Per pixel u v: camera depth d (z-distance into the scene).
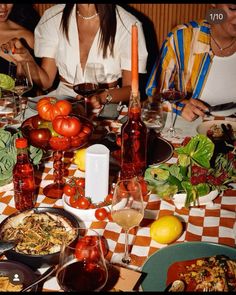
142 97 3.79
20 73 2.21
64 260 1.16
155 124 2.20
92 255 1.16
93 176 1.55
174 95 2.14
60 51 2.95
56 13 2.96
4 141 1.78
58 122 1.57
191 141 1.63
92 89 2.24
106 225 1.53
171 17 3.97
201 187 1.59
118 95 2.67
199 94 2.78
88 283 1.15
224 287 1.23
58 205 1.65
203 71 2.74
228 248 1.38
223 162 1.69
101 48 2.84
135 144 1.70
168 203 1.65
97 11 2.76
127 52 2.84
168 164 1.86
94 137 2.06
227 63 2.71
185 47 2.73
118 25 2.83
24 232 1.39
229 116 2.30
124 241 1.46
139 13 3.98
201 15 3.94
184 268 1.31
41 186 1.76
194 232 1.51
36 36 3.05
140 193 1.34
